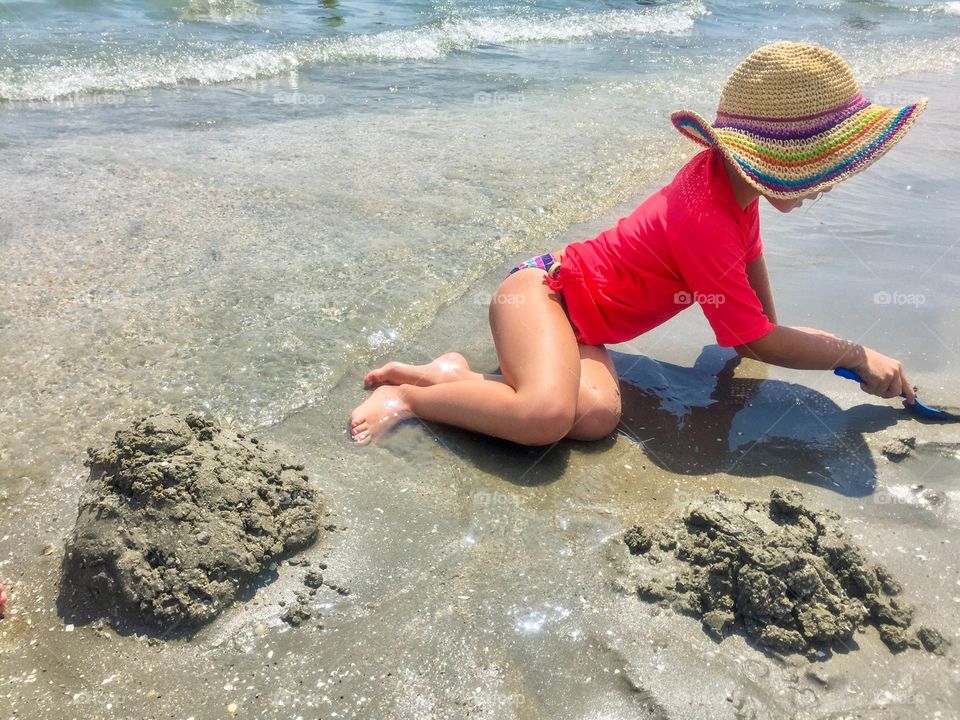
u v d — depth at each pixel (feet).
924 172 17.87
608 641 6.81
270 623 6.82
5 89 20.52
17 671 6.34
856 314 11.93
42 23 26.00
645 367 11.08
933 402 10.11
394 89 23.53
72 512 7.92
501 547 7.76
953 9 40.50
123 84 21.90
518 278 10.27
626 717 6.20
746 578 6.99
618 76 26.27
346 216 14.70
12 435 8.79
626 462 9.11
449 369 9.98
